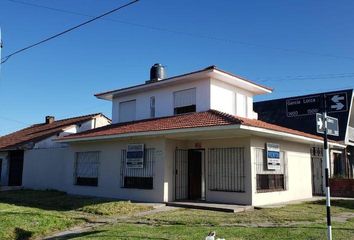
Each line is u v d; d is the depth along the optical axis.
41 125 33.31
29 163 25.45
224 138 16.86
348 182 22.00
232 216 13.01
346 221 12.08
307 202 17.92
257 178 16.33
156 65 22.78
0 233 11.02
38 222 12.32
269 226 11.11
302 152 20.53
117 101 23.11
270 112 29.34
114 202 16.16
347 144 25.38
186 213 13.88
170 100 20.12
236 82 19.52
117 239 9.61
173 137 17.28
